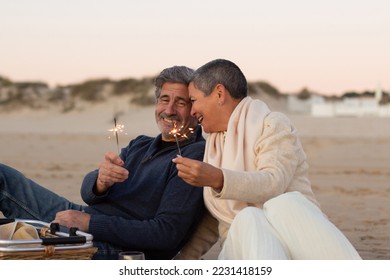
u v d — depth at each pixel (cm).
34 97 6009
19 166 1880
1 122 4775
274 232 449
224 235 518
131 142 588
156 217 529
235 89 520
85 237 444
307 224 443
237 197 483
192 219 530
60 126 4456
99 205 554
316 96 6725
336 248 439
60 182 1502
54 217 558
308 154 2241
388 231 963
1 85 6172
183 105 555
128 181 556
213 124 524
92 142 2808
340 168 1864
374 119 4316
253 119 511
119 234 518
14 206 554
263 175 487
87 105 5894
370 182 1580
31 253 425
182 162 476
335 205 1232
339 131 3503
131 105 5847
